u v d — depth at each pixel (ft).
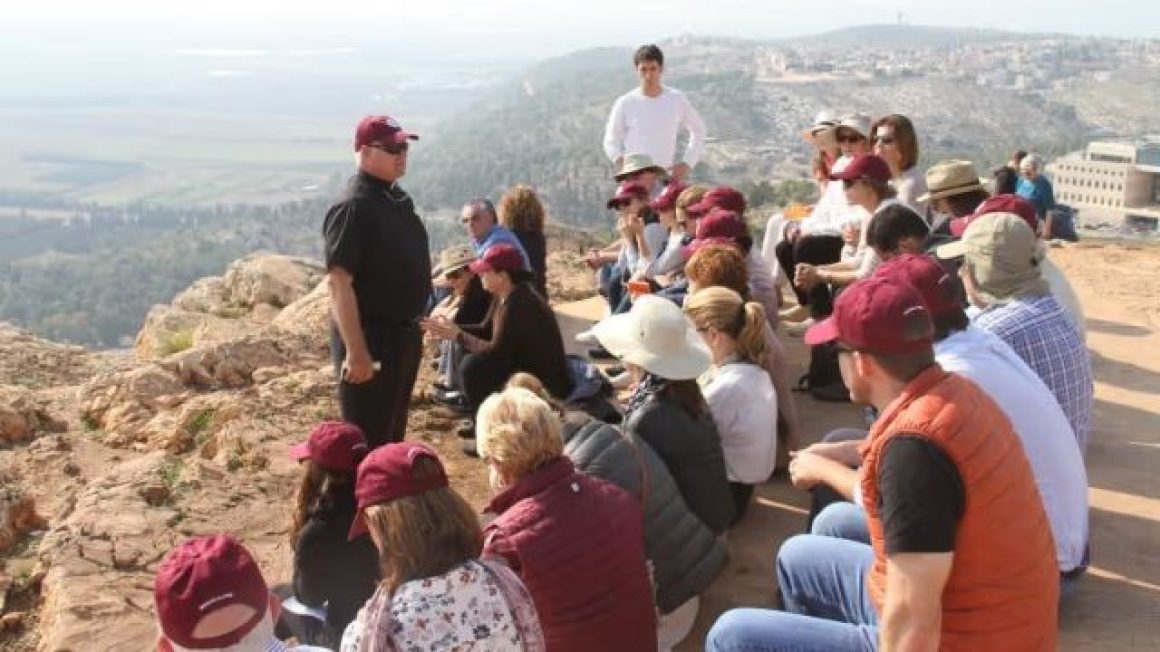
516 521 10.84
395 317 16.84
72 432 25.30
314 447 12.75
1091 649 13.10
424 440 21.20
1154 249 38.70
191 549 8.96
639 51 30.40
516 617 9.34
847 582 11.78
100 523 16.99
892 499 8.34
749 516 17.34
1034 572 8.70
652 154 30.99
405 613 8.96
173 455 21.34
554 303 32.63
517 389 11.58
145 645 13.76
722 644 10.94
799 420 21.22
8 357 34.78
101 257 635.66
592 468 12.68
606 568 10.85
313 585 12.80
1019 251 15.01
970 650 8.70
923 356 8.77
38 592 16.55
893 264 12.53
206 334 35.96
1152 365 25.22
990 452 8.48
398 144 16.15
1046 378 14.71
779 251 26.81
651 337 14.35
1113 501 17.53
